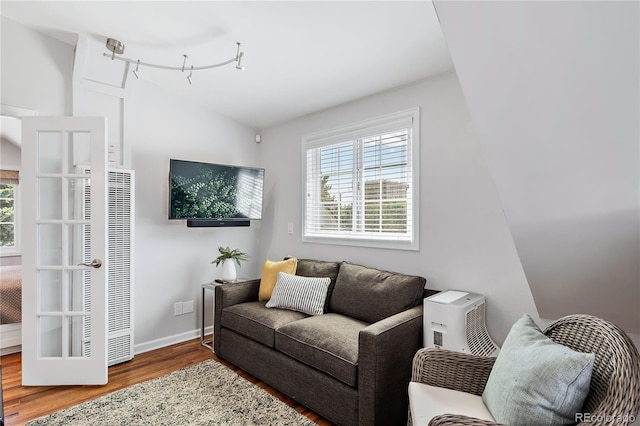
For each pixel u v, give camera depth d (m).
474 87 1.20
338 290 2.78
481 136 1.33
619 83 0.98
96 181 2.54
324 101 3.17
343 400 1.96
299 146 3.62
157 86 3.22
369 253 2.98
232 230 3.81
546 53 1.02
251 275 4.00
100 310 2.53
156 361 2.92
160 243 3.25
